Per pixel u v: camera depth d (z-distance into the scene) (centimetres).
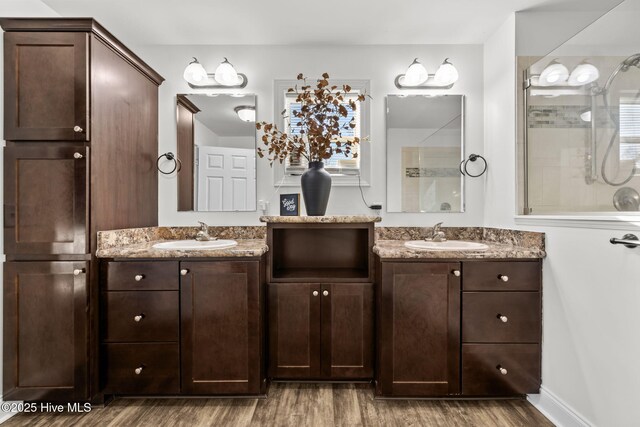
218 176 233
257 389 170
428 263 168
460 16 201
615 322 128
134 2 186
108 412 165
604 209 144
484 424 156
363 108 232
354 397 177
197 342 169
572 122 162
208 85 234
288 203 214
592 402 138
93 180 164
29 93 161
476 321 168
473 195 233
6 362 162
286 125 232
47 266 161
